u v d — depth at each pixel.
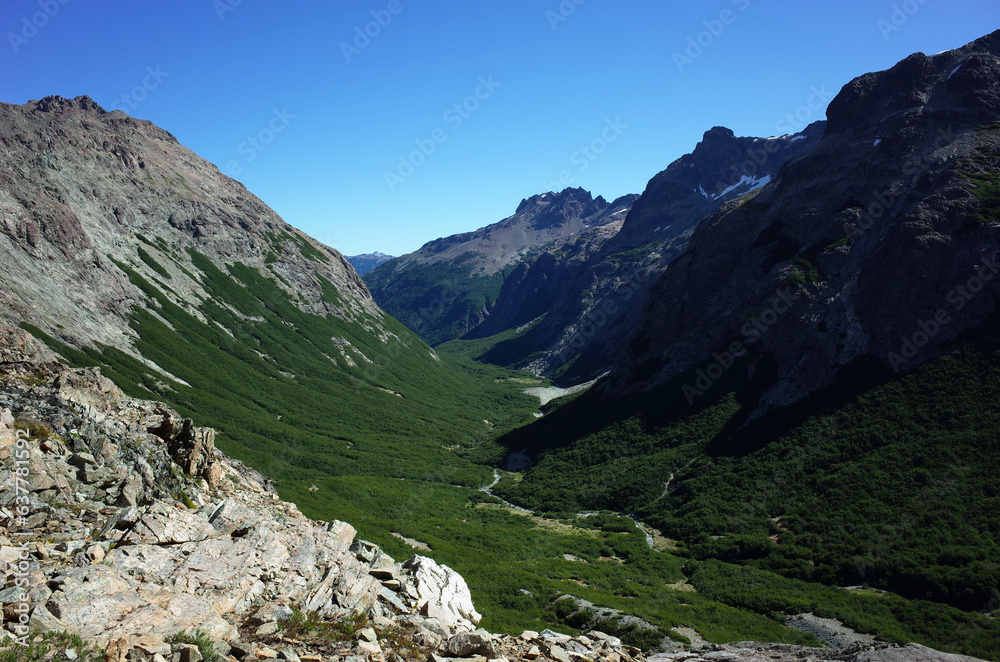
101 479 14.88
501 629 32.09
